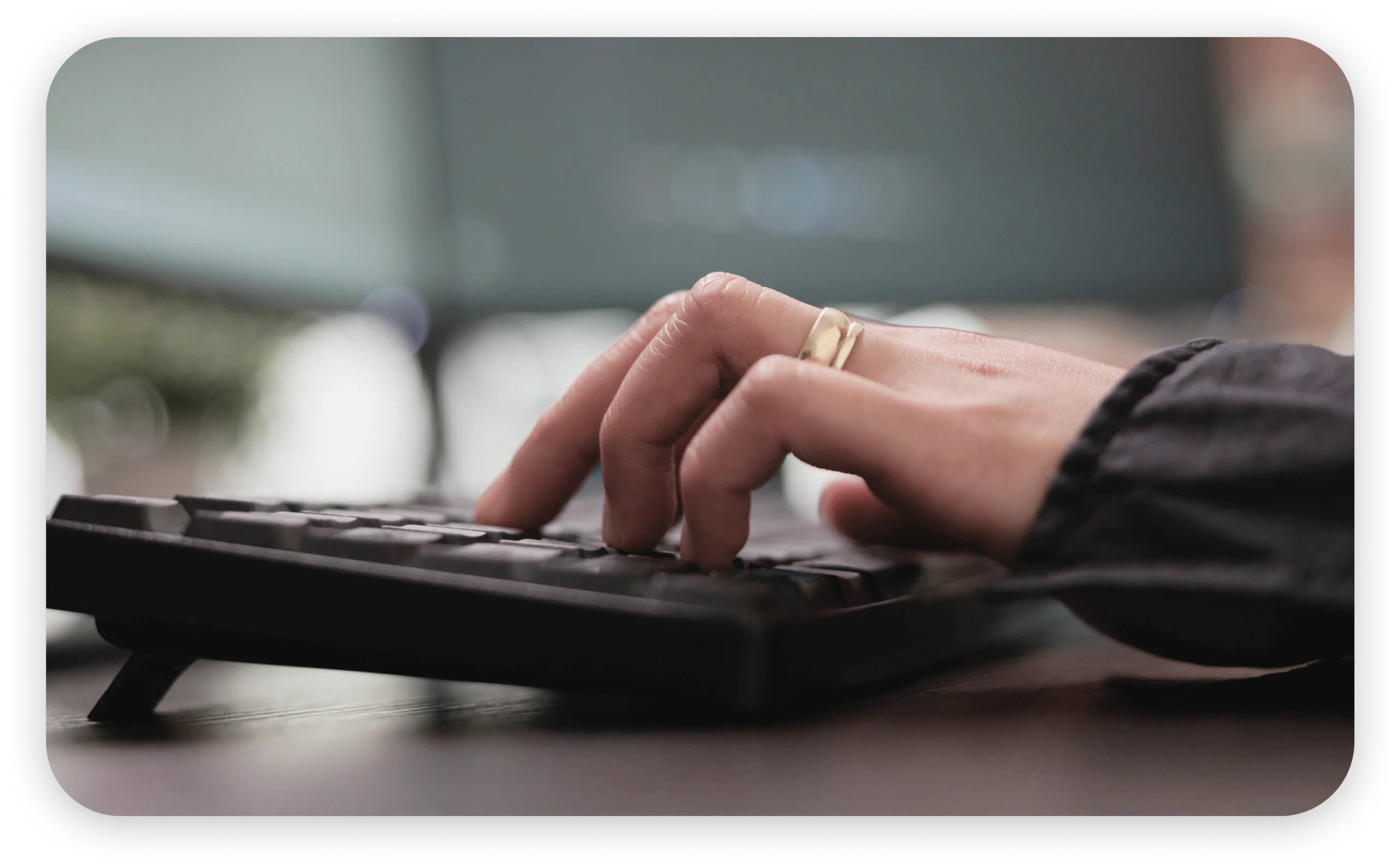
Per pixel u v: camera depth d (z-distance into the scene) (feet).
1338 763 0.88
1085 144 7.52
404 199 6.75
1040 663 1.44
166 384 4.85
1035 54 7.49
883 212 7.57
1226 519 1.12
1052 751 0.92
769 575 1.11
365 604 1.09
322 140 6.29
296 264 5.96
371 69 6.58
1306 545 1.09
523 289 7.01
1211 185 7.45
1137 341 7.32
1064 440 1.28
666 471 1.45
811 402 1.25
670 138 7.29
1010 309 7.69
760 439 1.26
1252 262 7.27
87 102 4.80
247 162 5.76
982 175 7.61
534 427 1.59
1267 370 1.20
